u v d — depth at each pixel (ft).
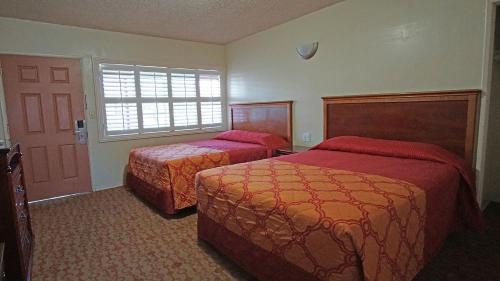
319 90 11.73
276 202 5.25
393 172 6.71
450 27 8.11
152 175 10.49
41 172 11.82
